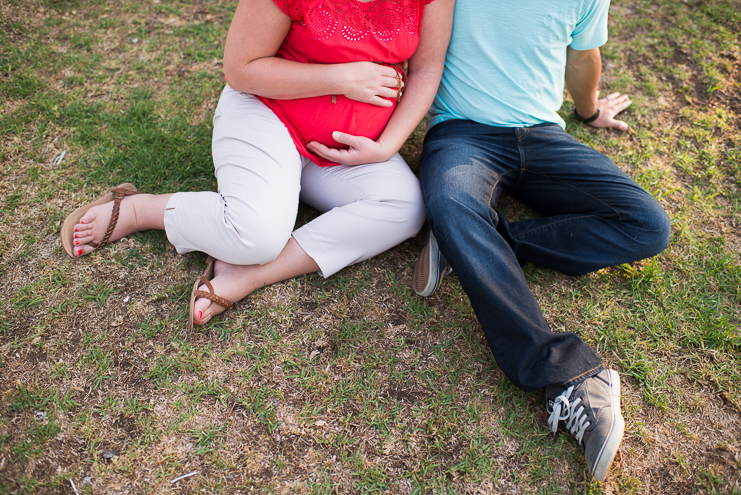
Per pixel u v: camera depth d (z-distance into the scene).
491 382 1.77
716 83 2.87
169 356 1.74
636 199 1.86
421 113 1.89
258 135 1.76
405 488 1.54
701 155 2.55
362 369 1.77
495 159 1.92
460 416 1.69
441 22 1.79
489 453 1.62
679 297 2.03
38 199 2.09
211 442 1.58
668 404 1.75
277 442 1.60
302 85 1.68
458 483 1.55
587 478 1.58
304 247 1.85
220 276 1.82
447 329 1.89
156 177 2.22
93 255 1.95
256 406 1.66
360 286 1.98
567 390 1.59
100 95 2.52
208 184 2.23
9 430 1.54
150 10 2.96
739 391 1.79
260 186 1.72
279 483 1.52
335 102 1.74
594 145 2.56
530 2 1.75
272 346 1.80
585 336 1.91
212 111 2.51
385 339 1.85
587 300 2.01
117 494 1.46
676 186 2.42
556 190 2.01
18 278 1.87
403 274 2.04
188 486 1.49
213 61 2.74
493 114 1.92
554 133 1.96
